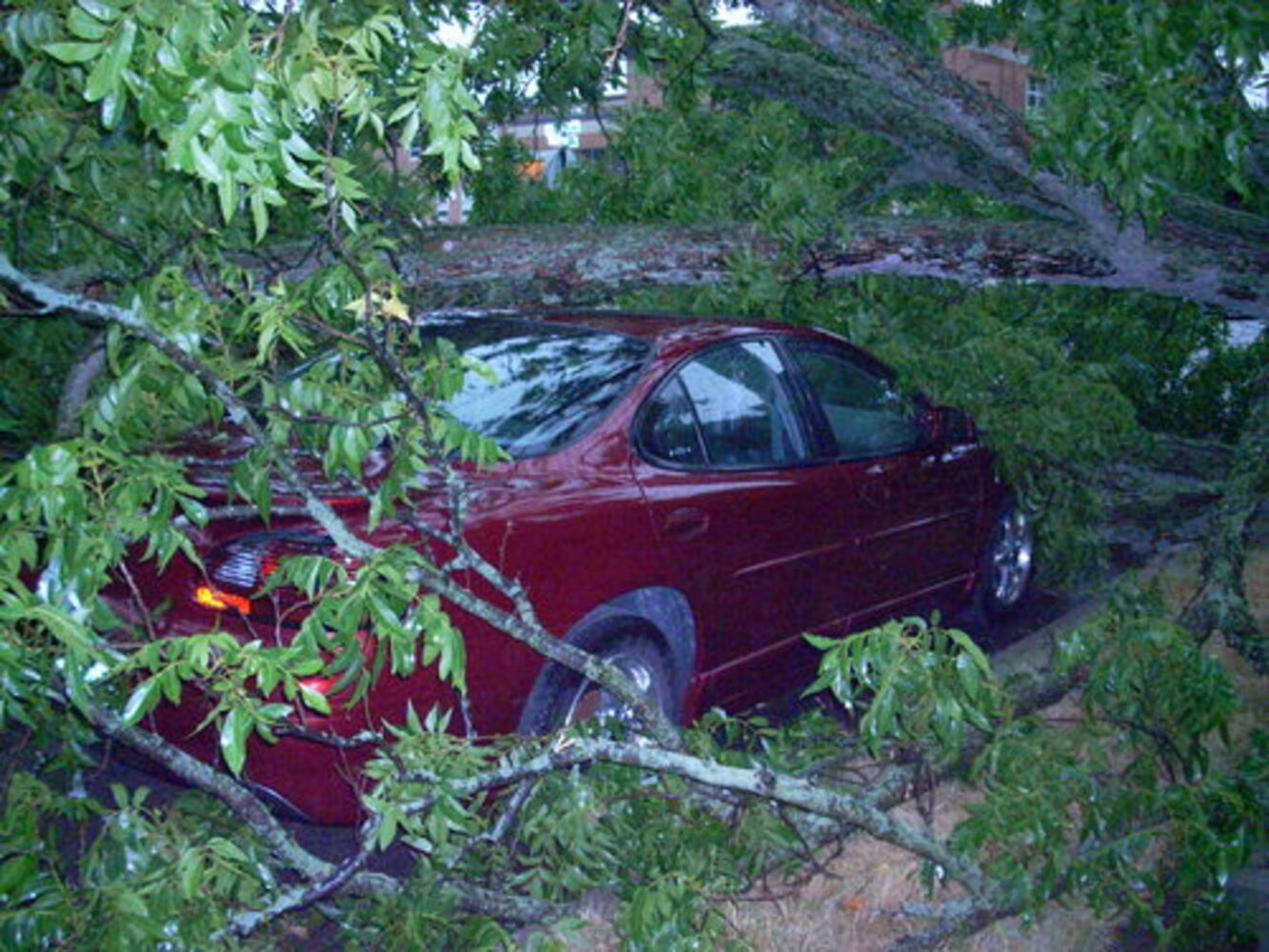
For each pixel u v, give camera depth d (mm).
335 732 3512
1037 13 4762
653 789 3734
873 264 6391
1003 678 5328
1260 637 4906
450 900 3307
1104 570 7320
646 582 4371
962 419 6188
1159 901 3729
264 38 2742
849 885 3869
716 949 3400
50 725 3359
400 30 2877
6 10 3949
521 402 4504
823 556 5219
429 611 2912
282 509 3611
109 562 2799
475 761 3215
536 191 7605
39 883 2686
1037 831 3523
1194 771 4238
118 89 2340
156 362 3127
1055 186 5887
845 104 6828
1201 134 4605
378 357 3025
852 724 5301
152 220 4895
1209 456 8164
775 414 5172
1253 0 4457
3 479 2693
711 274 6277
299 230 5941
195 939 2857
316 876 3137
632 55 6516
